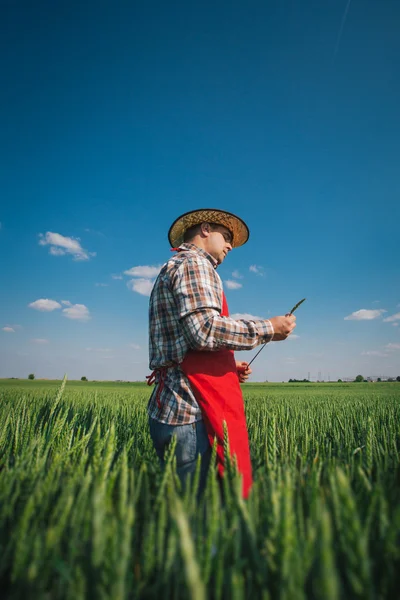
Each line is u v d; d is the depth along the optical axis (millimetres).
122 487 1012
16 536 1016
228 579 900
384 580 887
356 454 2797
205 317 1987
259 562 888
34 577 911
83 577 854
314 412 6418
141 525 1219
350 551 807
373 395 16312
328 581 648
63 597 921
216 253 2570
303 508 1233
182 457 1951
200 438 1958
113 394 13789
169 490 1173
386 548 887
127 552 816
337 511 942
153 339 2236
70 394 12609
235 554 933
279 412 5730
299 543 894
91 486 1294
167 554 924
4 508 1177
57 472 1453
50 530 965
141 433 4023
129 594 922
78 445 2043
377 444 2502
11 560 1058
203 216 2529
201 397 1956
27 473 1458
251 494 1114
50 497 1271
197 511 1144
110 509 1019
